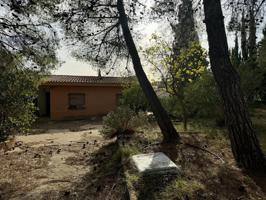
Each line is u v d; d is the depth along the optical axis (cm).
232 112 430
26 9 543
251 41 500
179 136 695
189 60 914
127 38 717
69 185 453
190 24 600
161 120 678
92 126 1402
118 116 843
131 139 708
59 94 1789
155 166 399
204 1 454
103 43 797
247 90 952
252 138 420
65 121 1666
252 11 423
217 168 427
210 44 449
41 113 1869
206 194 327
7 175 521
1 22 530
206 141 640
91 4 703
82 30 739
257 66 1220
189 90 950
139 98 1395
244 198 316
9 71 542
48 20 618
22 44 573
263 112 1226
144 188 349
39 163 605
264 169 408
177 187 346
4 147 688
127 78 1177
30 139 980
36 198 405
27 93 561
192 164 455
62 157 658
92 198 388
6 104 506
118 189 397
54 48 634
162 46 945
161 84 1030
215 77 448
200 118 1103
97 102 1898
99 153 673
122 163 496
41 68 641
